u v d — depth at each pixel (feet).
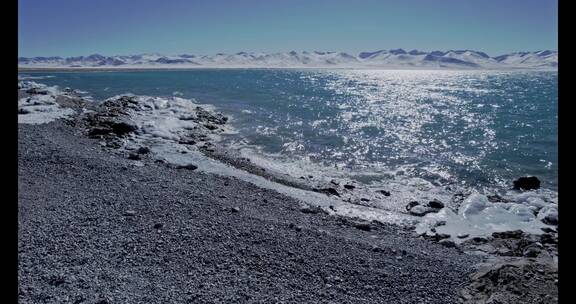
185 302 20.97
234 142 80.33
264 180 52.11
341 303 22.79
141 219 31.63
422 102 179.73
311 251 28.96
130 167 48.70
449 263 29.63
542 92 253.85
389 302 23.56
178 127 83.46
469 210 43.27
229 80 335.06
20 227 28.09
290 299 22.47
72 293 20.56
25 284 20.90
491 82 408.87
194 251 26.96
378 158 72.43
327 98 188.24
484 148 81.66
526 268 26.00
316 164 67.05
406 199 50.29
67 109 87.15
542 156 74.69
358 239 33.32
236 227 31.86
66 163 46.65
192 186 43.42
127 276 22.98
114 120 76.59
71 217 30.89
